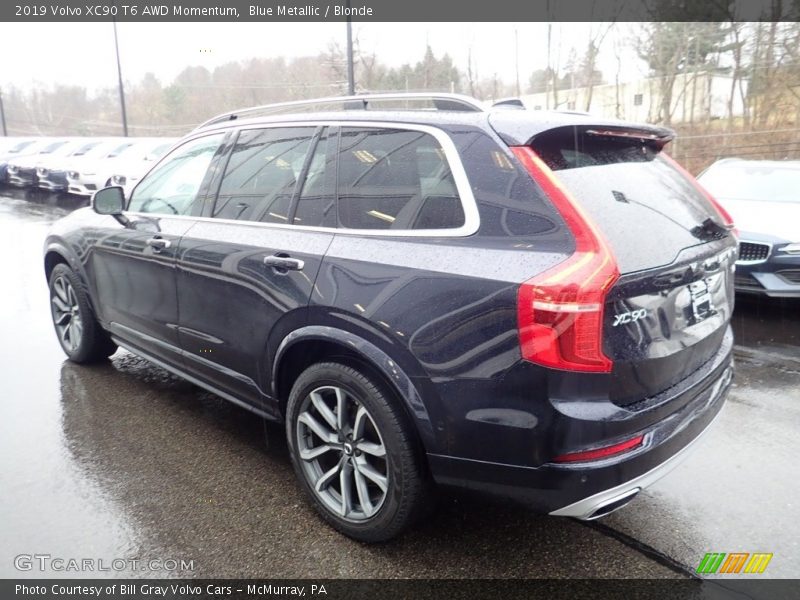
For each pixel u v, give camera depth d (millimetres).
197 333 3613
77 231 4680
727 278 2994
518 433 2270
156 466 3490
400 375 2521
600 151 2740
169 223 3861
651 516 3061
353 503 2893
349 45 13734
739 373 4992
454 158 2578
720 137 20734
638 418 2299
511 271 2271
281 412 3230
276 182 3299
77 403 4309
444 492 2645
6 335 5832
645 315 2350
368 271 2660
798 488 3301
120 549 2783
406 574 2635
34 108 62156
